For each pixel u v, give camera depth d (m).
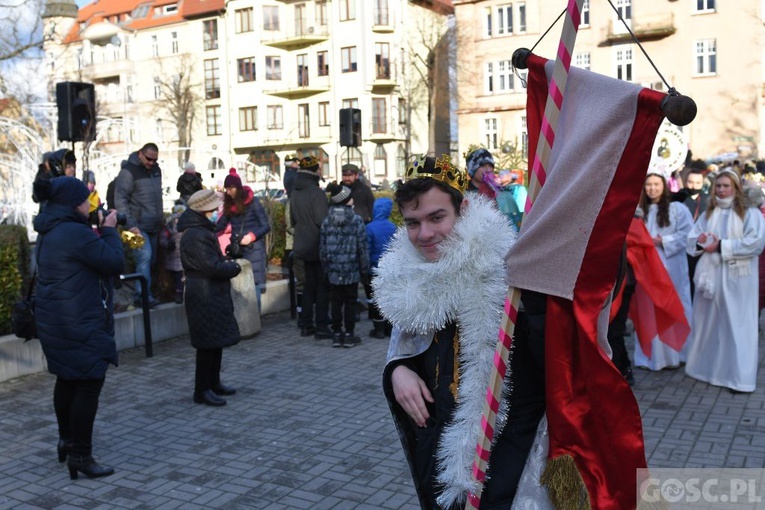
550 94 1.88
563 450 1.88
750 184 6.30
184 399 6.31
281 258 12.17
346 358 7.65
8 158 13.10
